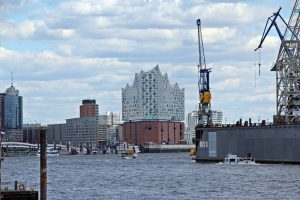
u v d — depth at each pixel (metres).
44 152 114.56
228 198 168.38
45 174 114.50
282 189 188.50
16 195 118.56
